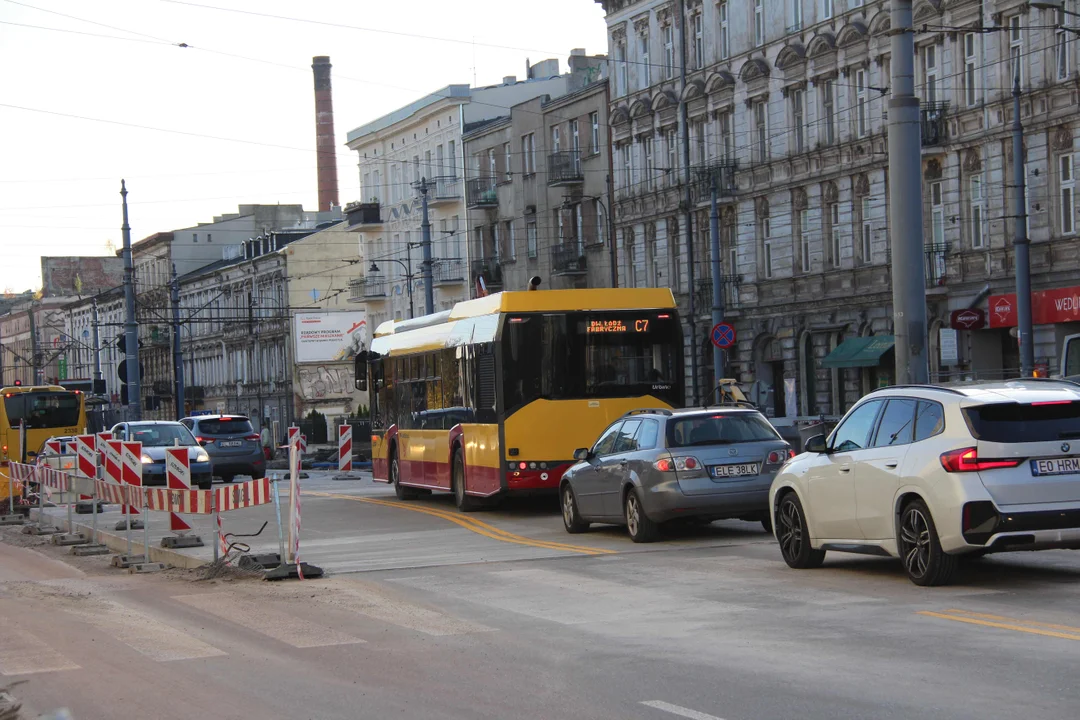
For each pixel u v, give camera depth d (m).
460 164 75.56
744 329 52.16
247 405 101.12
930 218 42.31
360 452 60.00
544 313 23.78
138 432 37.31
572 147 64.56
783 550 14.72
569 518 20.75
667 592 13.08
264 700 8.72
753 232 51.34
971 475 11.77
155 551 19.45
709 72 53.31
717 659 9.43
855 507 13.31
